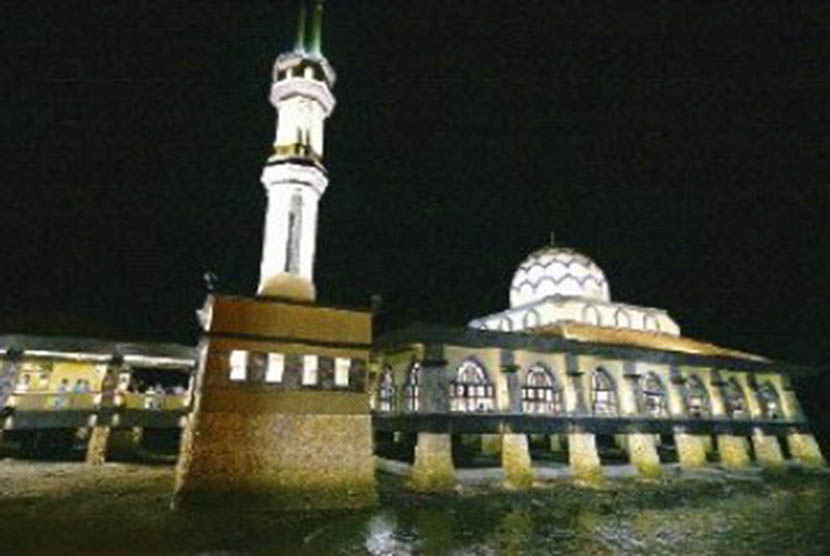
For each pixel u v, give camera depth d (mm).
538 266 44375
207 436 19422
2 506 19734
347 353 22438
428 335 25797
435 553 15930
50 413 28562
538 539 18062
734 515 22922
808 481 33469
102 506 19703
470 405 27797
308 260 24125
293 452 20328
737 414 37594
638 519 21609
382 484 25609
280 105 25859
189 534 16484
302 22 27531
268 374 20953
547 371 30406
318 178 24906
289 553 15148
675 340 40062
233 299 21156
